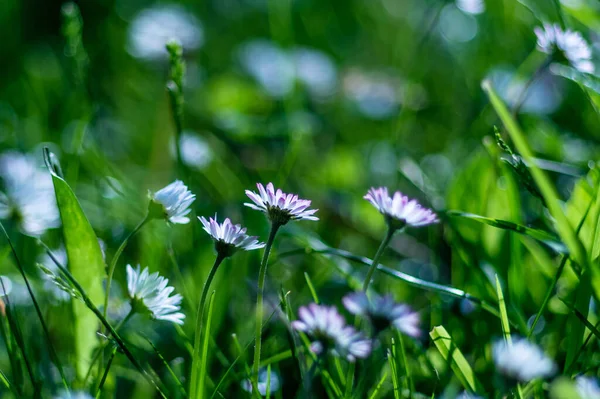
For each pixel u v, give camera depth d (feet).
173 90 2.38
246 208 2.66
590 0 2.64
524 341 2.04
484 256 2.37
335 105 3.84
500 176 2.44
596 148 2.76
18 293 2.42
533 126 2.85
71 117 3.17
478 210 2.46
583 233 2.28
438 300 2.38
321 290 2.48
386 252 2.68
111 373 2.21
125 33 4.07
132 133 3.40
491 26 3.60
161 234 2.53
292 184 3.01
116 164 3.16
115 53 4.00
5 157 2.50
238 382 2.20
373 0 4.76
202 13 4.70
